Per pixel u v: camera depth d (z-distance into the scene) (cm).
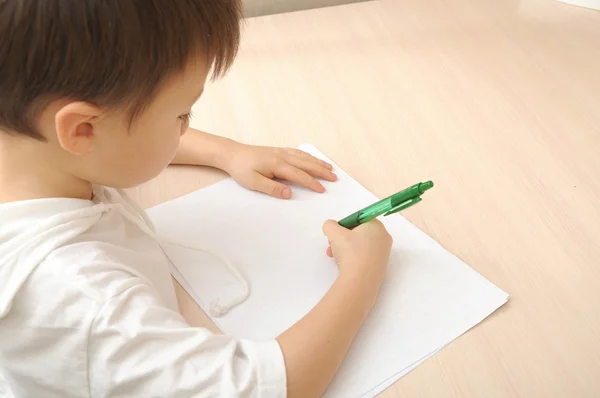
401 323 53
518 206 65
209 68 46
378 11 101
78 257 45
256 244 61
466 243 61
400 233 62
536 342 51
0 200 48
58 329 43
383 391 48
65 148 43
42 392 47
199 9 41
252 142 76
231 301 55
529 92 82
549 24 97
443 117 79
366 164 72
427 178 69
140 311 44
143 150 47
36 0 36
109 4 37
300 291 56
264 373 45
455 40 93
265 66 89
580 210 64
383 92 83
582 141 74
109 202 55
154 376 43
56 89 39
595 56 89
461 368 49
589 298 55
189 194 68
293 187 69
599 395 47
